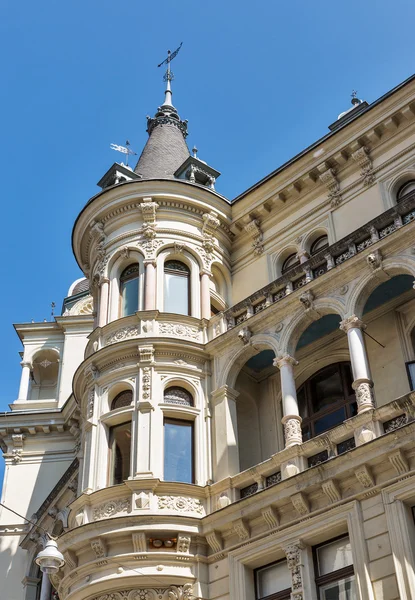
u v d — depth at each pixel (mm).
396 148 27578
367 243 24438
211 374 26547
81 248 31828
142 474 23781
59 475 36750
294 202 29797
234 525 22578
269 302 26328
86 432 25953
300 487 21359
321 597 20500
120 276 29266
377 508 19969
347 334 23203
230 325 27062
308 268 25594
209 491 24016
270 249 29734
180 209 30000
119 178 32594
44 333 41500
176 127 37031
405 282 24016
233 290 30047
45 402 39219
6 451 37719
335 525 20562
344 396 25438
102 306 28516
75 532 23422
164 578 22359
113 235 29906
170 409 25328
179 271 29109
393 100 27594
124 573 22406
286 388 23891
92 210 30672
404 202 23672
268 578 22062
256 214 30422
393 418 20922
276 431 26422
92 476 24766
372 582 19156
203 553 23141
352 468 20516
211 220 30047
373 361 24500
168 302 28312
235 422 25531
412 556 18781
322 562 21016
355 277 23844
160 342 26266
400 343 24156
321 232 28562
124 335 27156
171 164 33969
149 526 22875
